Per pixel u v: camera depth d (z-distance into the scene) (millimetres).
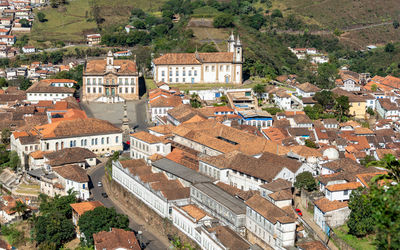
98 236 166125
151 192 190000
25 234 196500
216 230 157250
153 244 176750
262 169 183500
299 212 174000
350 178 180500
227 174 192500
